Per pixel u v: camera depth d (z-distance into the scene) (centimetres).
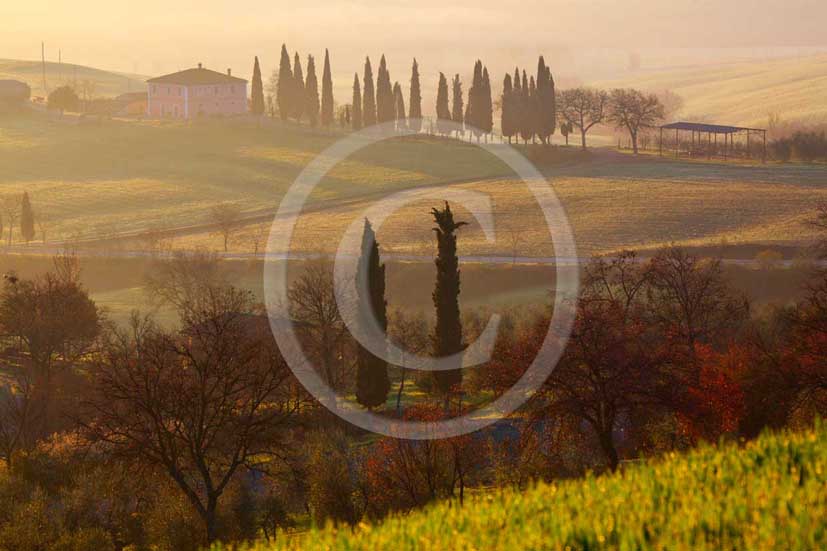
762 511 2572
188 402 7944
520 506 3008
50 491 8375
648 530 2578
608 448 7594
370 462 7762
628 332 8325
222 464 8356
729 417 8200
